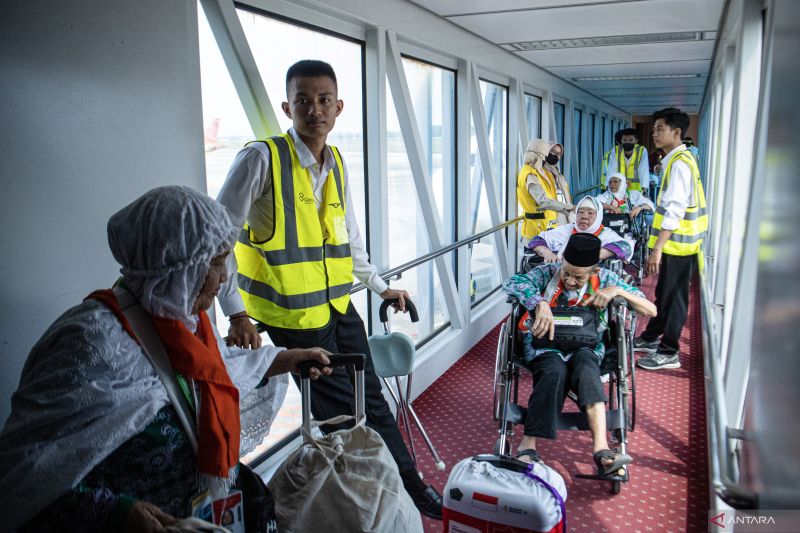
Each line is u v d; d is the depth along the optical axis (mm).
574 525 2926
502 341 3260
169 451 1250
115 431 1138
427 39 4438
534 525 2070
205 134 2695
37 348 1191
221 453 1281
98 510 1121
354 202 3873
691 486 3260
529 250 5105
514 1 4109
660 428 3959
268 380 1734
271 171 2355
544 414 3041
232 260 2117
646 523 2932
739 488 1370
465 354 5547
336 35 3504
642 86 10078
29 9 1661
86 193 1854
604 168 8734
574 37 5523
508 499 2096
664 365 5035
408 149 4473
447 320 5586
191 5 2268
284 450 3254
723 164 5172
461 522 2172
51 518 1102
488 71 6133
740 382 2594
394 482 1619
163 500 1257
